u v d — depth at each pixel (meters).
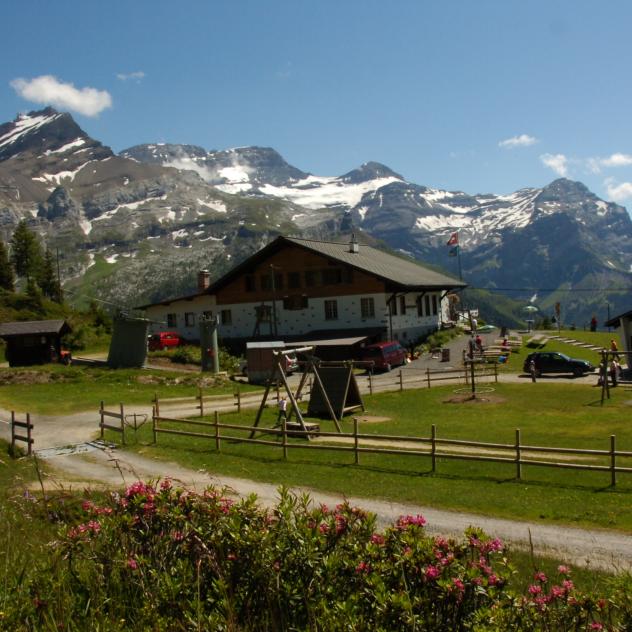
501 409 37.41
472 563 5.94
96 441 28.50
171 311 79.44
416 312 75.75
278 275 73.06
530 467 22.70
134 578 6.03
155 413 30.58
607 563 13.40
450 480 21.25
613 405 37.31
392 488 20.19
